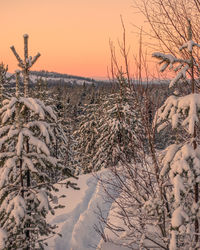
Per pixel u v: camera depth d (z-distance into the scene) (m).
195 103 4.34
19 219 5.81
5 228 6.11
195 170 4.28
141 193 6.39
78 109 38.81
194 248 4.44
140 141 6.17
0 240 5.79
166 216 5.70
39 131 6.71
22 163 6.42
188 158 4.43
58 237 10.41
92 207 13.81
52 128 6.89
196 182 4.32
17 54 6.29
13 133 6.10
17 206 5.99
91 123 28.98
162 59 4.69
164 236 5.58
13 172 6.12
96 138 28.77
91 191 16.42
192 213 4.48
